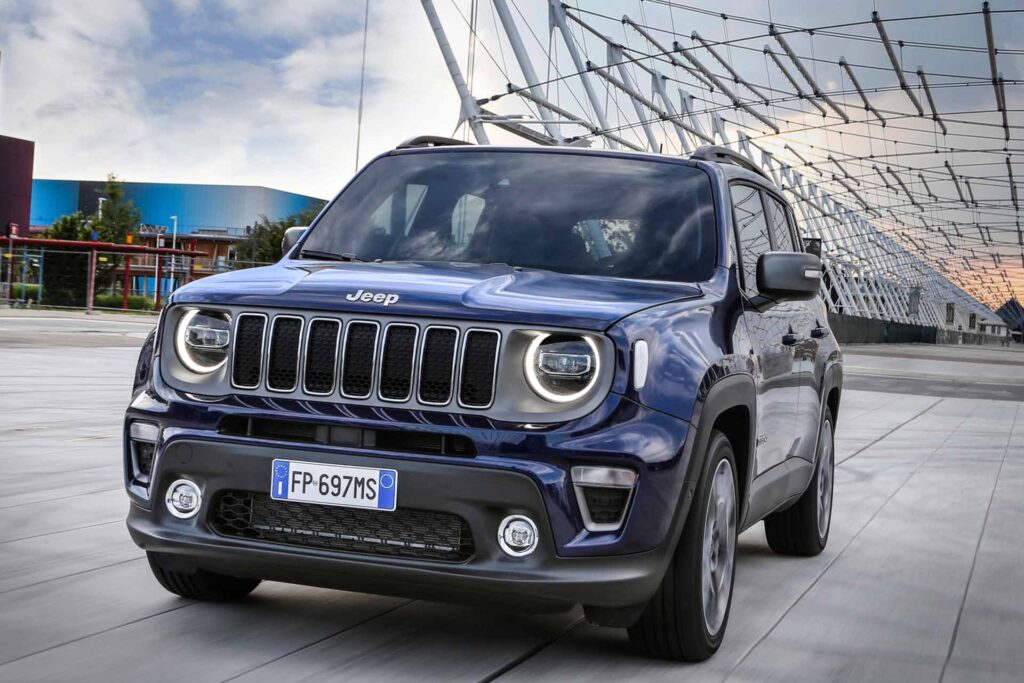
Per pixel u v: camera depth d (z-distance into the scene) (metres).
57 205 95.12
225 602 4.09
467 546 3.32
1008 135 39.88
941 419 14.50
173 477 3.55
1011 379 28.34
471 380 3.31
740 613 4.37
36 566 4.55
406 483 3.26
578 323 3.32
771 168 61.47
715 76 39.84
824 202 73.44
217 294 3.60
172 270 44.12
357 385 3.39
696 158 4.62
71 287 42.81
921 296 110.56
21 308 42.12
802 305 5.30
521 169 4.58
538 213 4.33
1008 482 8.65
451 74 28.61
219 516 3.51
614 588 3.26
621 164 4.57
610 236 4.22
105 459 7.41
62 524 5.37
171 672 3.29
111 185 73.19
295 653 3.53
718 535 3.82
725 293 4.05
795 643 3.98
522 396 3.29
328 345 3.42
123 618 3.84
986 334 174.88
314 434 3.40
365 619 3.95
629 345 3.34
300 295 3.50
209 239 84.81
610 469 3.25
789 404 4.84
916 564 5.49
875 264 92.12
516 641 3.78
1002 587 5.04
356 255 4.36
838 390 5.96
